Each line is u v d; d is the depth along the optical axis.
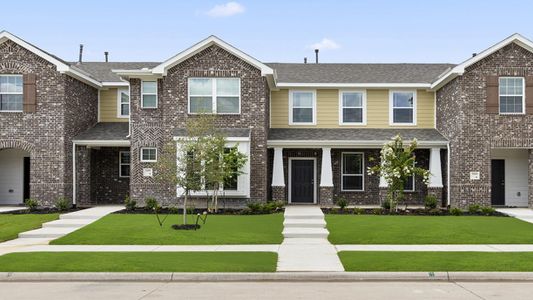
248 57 25.52
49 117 25.80
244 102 25.64
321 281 12.16
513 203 27.52
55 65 25.80
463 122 24.91
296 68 31.55
